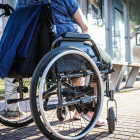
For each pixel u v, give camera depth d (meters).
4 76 1.57
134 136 2.01
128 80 7.93
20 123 2.35
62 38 1.72
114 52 8.31
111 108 2.12
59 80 1.69
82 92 1.98
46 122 1.51
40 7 1.75
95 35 6.93
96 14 7.00
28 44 1.66
